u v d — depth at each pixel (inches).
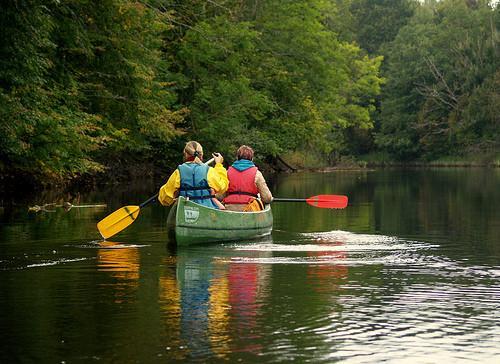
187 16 1220.5
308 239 447.5
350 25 3452.3
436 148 2965.1
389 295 277.9
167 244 420.2
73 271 329.4
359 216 606.5
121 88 899.4
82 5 823.7
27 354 206.1
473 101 2829.7
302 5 1482.5
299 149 2081.7
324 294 279.7
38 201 741.9
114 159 1157.7
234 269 335.9
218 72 1290.6
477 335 224.2
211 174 434.3
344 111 2119.8
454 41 3038.9
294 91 1504.7
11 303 264.2
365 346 213.2
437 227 517.7
